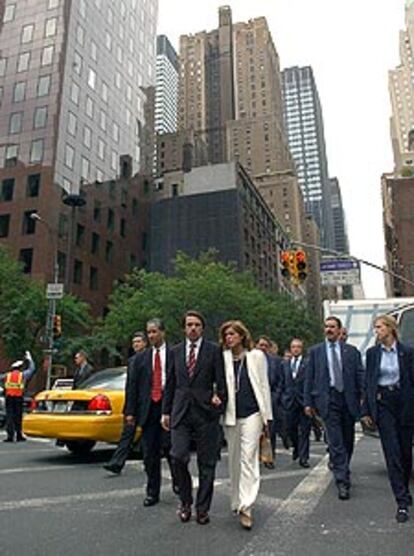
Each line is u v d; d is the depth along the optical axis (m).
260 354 5.38
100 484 6.95
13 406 12.39
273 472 8.27
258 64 166.62
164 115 178.62
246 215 74.50
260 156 141.38
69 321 37.06
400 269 70.62
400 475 5.33
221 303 36.53
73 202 35.41
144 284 39.94
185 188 74.62
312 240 143.00
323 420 6.72
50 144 51.84
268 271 85.56
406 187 73.06
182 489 5.18
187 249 68.81
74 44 56.75
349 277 20.45
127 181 65.31
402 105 160.50
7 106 54.66
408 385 5.56
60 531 4.72
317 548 4.23
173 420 5.22
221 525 4.94
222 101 167.75
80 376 11.28
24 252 49.50
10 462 8.91
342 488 6.23
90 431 8.72
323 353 6.89
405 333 8.31
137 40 72.25
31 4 57.66
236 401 5.25
